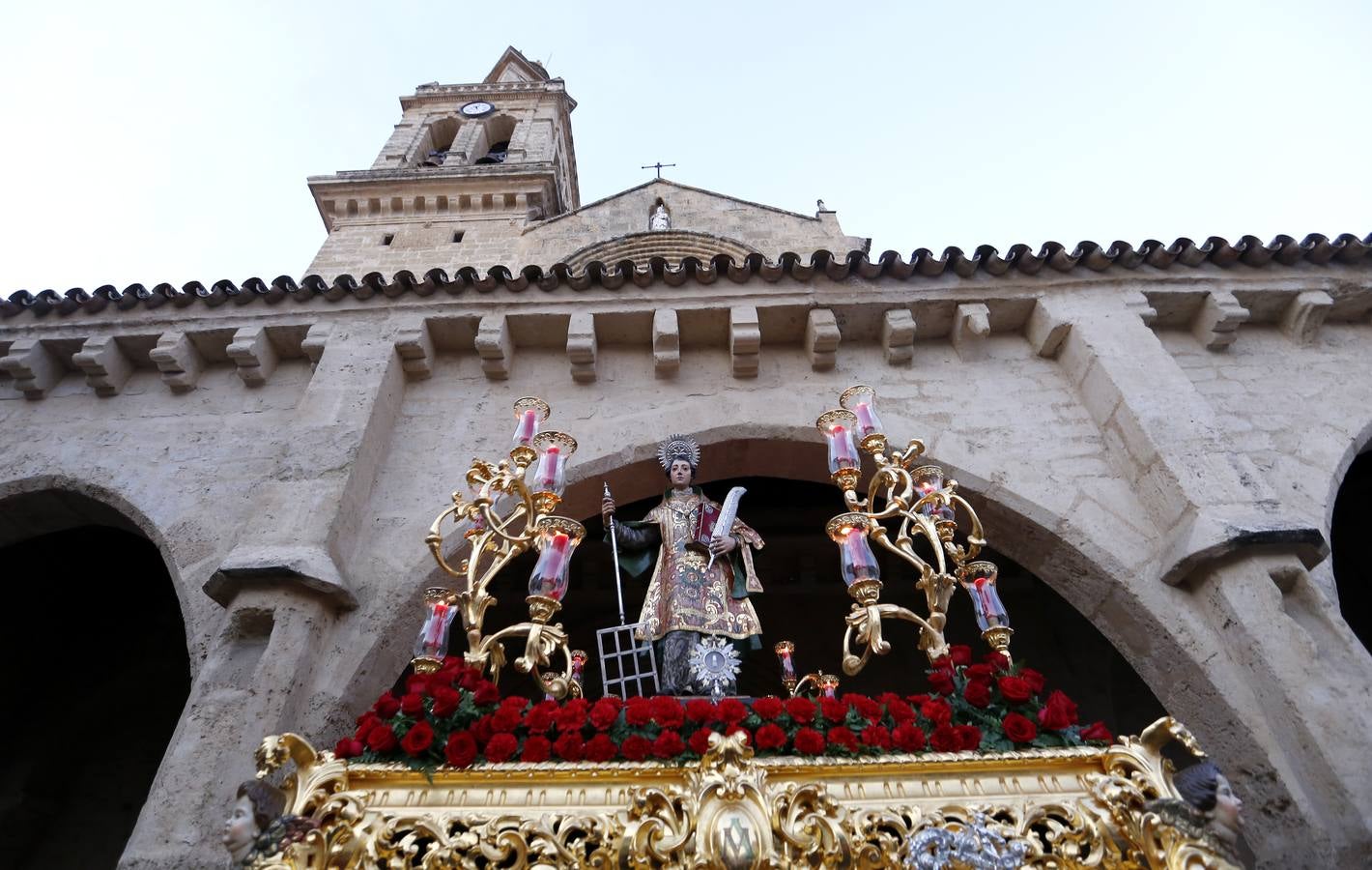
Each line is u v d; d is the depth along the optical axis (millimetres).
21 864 8969
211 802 4461
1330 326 7934
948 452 6738
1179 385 6738
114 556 10094
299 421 6656
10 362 7391
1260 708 5059
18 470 6898
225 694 4992
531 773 3441
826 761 3525
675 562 4988
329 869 3137
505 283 7773
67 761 9594
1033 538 6383
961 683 4219
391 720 3746
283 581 5402
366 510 6426
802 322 7641
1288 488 6398
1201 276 7754
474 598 4230
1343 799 4434
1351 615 9523
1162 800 3295
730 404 7195
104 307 7820
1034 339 7645
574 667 5121
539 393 7402
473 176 19156
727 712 3719
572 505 6844
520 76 29047
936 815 3365
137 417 7391
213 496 6648
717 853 3174
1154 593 5746
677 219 17484
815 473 7270
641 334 7699
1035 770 3570
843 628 10273
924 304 7605
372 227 18328
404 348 7363
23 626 9477
